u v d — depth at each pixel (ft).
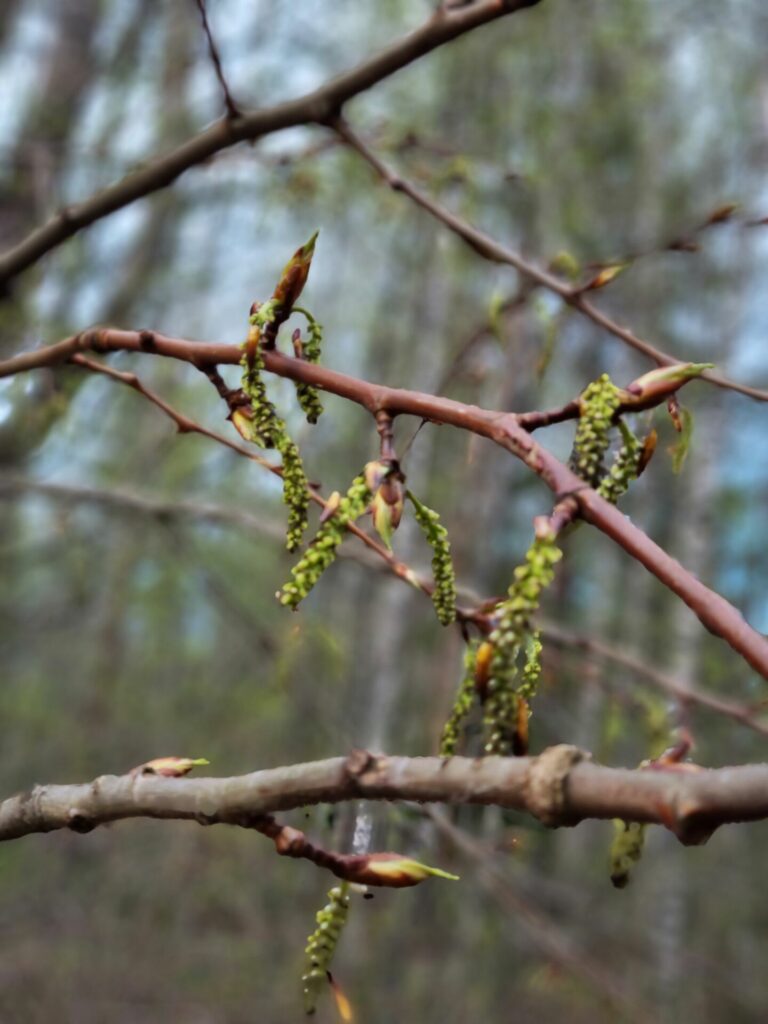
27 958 19.80
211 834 21.63
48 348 4.88
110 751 22.62
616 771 2.14
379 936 18.39
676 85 20.24
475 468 20.75
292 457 3.43
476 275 11.95
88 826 3.08
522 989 17.33
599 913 18.97
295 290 3.48
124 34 14.05
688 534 24.43
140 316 15.97
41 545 14.99
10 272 6.48
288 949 21.12
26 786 21.99
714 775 2.01
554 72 15.47
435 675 18.07
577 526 3.14
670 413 3.68
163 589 19.42
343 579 23.44
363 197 11.27
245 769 21.24
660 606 25.12
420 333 20.79
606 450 3.07
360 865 2.87
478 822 7.41
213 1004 20.04
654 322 21.99
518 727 2.98
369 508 3.07
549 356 5.83
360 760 2.51
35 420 6.59
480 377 8.20
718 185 21.99
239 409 3.66
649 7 16.21
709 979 20.08
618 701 7.34
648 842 22.34
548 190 13.08
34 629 19.07
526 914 10.04
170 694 24.41
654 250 5.85
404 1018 17.98
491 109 14.19
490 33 14.83
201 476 14.57
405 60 5.59
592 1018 16.56
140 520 12.98
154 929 21.15
